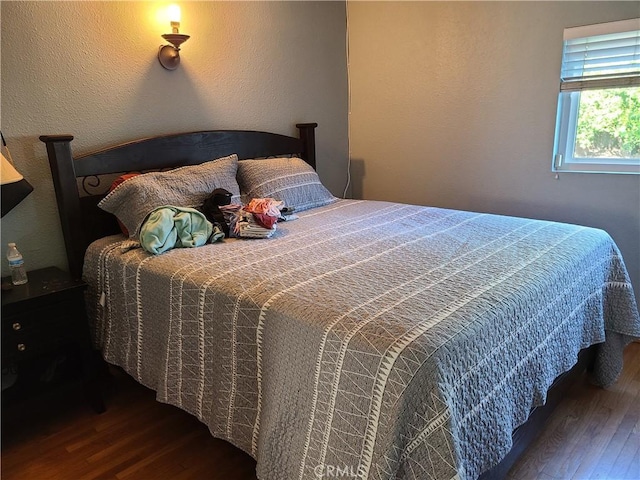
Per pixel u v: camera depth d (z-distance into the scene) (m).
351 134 3.63
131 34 2.35
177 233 2.04
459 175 3.12
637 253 2.54
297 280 1.57
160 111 2.52
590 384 2.22
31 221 2.17
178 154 2.53
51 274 2.12
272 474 1.39
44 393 2.04
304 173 2.89
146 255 1.95
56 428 2.02
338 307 1.34
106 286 2.06
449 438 1.09
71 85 2.19
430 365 1.11
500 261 1.71
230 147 2.78
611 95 2.49
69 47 2.16
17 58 2.02
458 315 1.27
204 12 2.62
